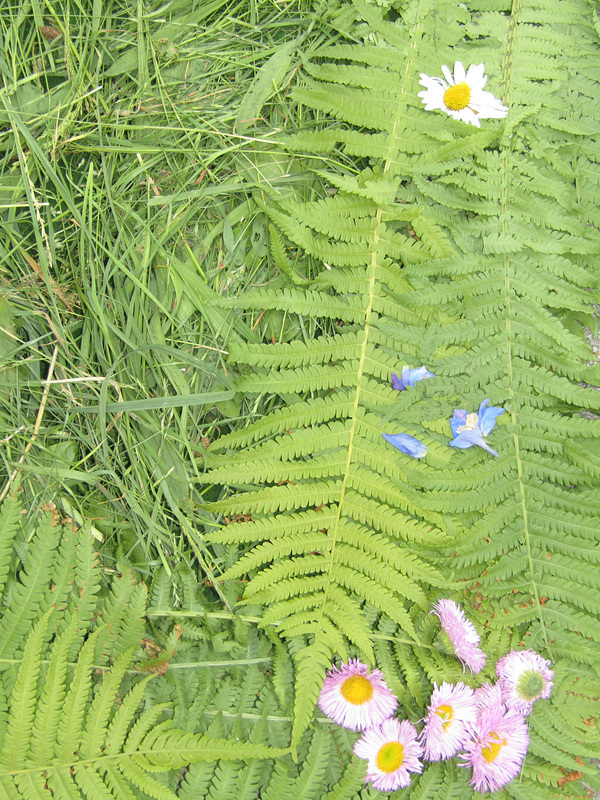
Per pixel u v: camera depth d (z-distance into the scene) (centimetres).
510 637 48
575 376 47
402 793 45
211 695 46
